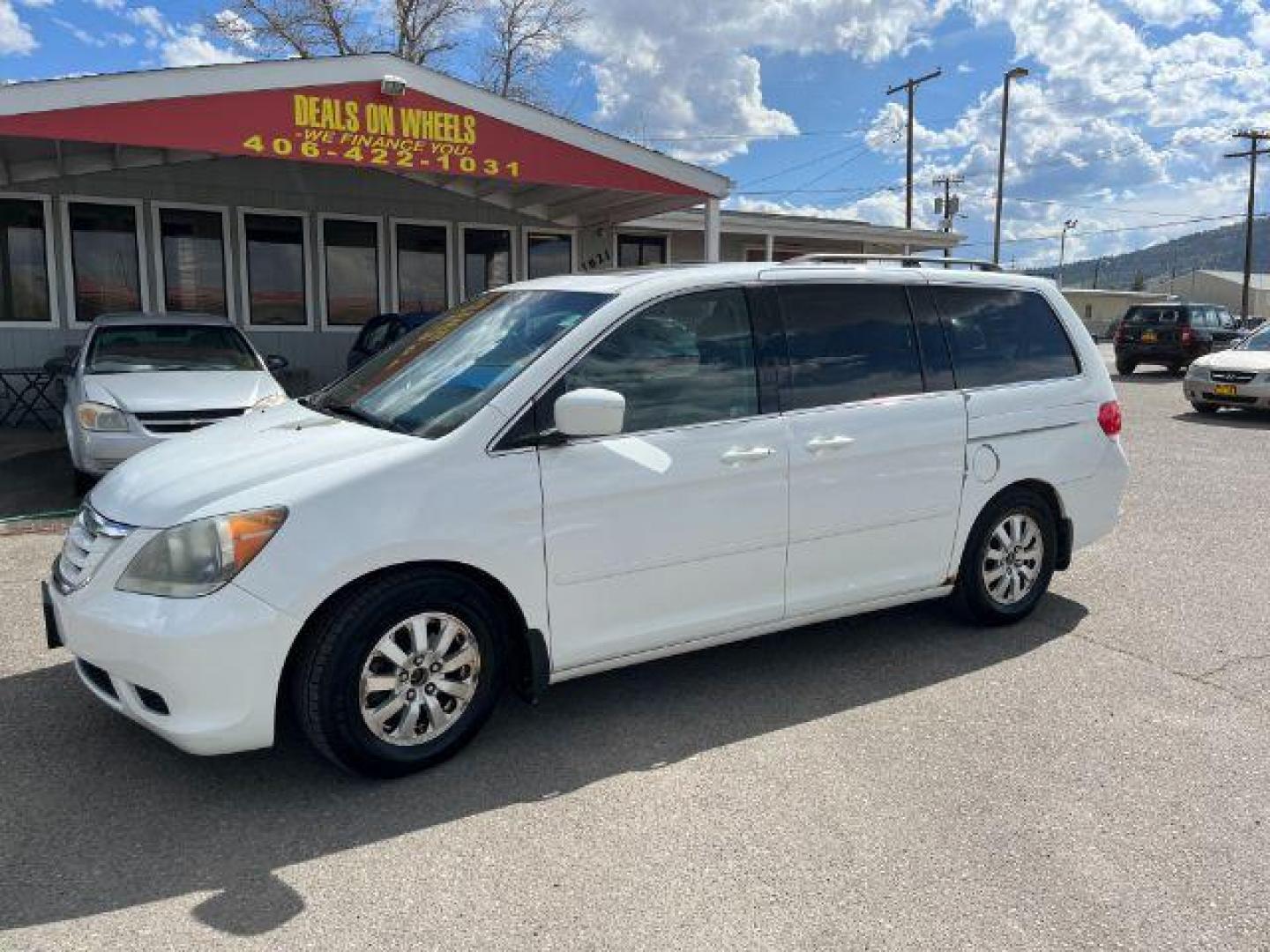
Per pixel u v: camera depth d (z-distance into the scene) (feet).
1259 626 16.75
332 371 46.14
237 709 10.16
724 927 8.69
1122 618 17.15
